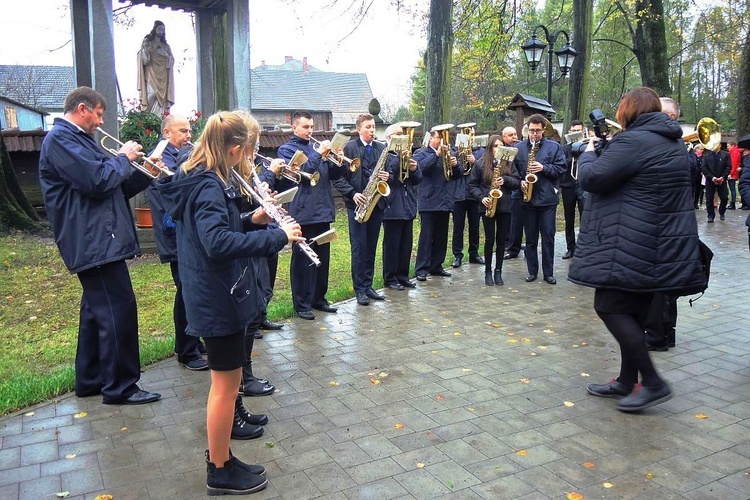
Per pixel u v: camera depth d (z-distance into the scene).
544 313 6.11
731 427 3.52
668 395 3.64
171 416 3.74
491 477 2.99
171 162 4.35
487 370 4.50
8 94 38.31
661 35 18.05
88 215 3.64
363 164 6.52
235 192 2.71
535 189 7.25
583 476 3.00
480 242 10.52
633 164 3.47
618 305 3.69
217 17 12.21
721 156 13.05
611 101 34.97
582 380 4.29
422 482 2.95
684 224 3.51
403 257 7.25
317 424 3.61
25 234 9.58
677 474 3.01
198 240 2.62
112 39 9.09
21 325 5.79
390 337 5.34
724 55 26.34
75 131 3.63
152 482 2.97
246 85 10.86
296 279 5.95
